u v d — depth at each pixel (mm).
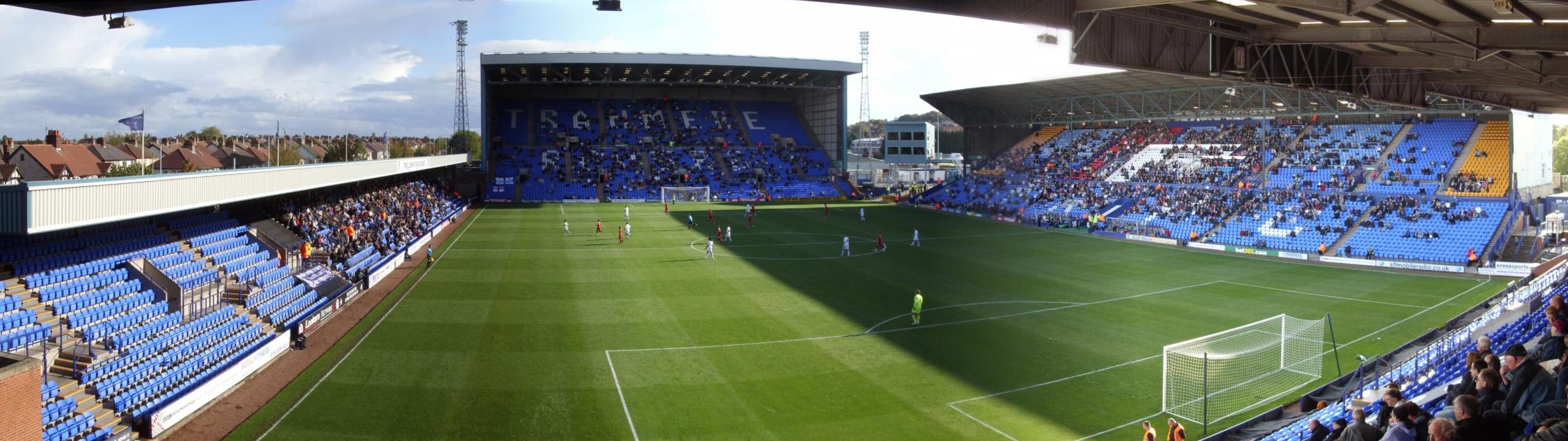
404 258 52781
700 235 67625
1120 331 35219
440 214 75938
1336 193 67500
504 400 25766
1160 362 30312
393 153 130250
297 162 104938
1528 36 20734
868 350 31812
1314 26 24469
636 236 66500
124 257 32844
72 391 23609
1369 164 70062
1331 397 25812
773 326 35625
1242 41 25562
